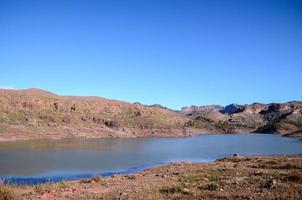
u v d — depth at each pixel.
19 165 63.69
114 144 130.12
